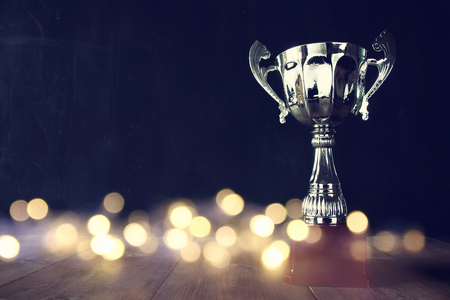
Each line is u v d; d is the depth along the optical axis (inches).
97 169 87.0
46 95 88.3
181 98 87.4
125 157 87.0
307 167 85.2
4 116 88.0
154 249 63.8
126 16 88.8
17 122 88.0
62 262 54.6
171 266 52.2
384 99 85.4
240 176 85.8
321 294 40.2
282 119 50.4
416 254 60.2
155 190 86.4
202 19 88.0
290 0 87.0
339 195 46.3
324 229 44.5
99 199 86.6
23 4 89.4
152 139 87.0
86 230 83.6
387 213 84.0
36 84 88.5
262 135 86.0
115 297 39.1
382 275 47.9
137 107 87.6
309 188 47.6
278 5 87.1
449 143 84.6
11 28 89.2
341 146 85.0
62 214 86.6
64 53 88.7
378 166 84.7
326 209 45.1
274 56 86.7
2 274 48.2
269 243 69.4
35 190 87.0
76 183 86.9
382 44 49.3
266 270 50.2
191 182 86.1
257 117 86.3
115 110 87.7
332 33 86.2
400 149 84.7
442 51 85.5
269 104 86.4
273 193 85.3
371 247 66.0
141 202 86.3
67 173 87.1
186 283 44.1
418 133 84.8
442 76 85.2
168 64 87.8
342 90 45.4
